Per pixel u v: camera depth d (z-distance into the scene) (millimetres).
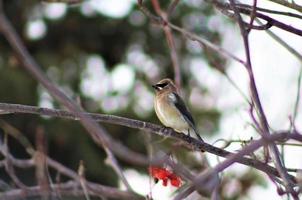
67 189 9844
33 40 20188
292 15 7137
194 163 12086
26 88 18812
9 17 20000
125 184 7766
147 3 18688
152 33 20156
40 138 5977
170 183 7297
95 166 18812
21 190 8742
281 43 7199
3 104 7824
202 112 18391
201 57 18781
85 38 20422
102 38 20781
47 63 19891
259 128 5922
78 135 18875
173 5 7738
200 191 6391
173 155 7902
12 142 18438
